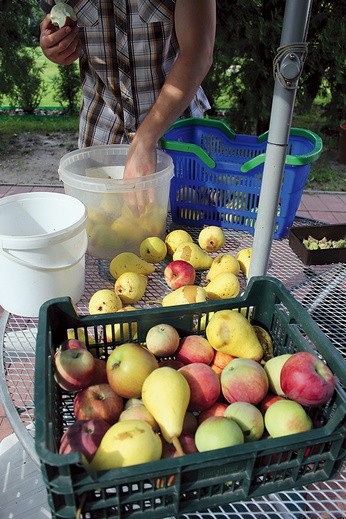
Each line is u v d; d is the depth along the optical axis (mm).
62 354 822
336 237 1549
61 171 1314
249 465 667
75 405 803
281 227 1488
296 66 797
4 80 5742
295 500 758
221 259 1206
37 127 5742
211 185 1503
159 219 1350
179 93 1400
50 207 1203
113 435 674
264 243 1009
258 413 764
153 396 751
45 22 1490
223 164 1445
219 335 885
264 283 963
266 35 4359
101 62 1815
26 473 1053
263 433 765
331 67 4656
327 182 4375
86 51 1809
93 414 782
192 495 688
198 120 1841
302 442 669
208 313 966
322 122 5637
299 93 4918
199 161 1476
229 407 779
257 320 1004
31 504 983
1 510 980
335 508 801
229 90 5000
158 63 1819
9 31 5387
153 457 670
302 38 787
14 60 5605
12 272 1021
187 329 972
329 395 750
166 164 1397
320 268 1351
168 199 1468
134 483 643
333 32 4367
